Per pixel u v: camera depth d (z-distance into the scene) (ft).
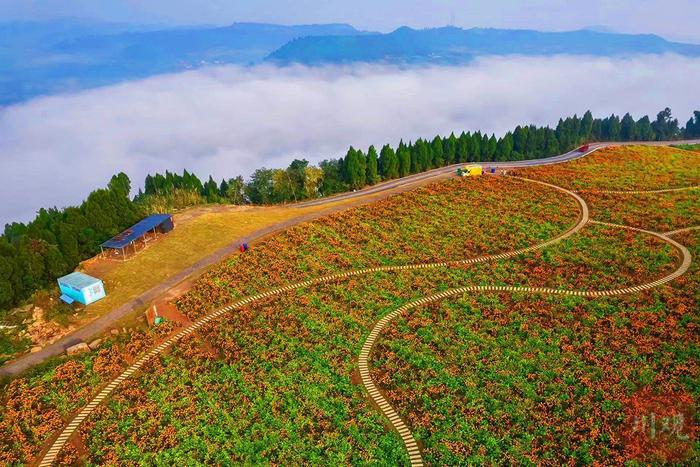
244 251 261.44
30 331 205.77
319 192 381.60
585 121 496.23
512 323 198.29
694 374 167.22
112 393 176.86
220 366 185.26
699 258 234.38
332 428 157.38
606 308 203.31
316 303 217.77
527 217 288.30
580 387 165.78
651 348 179.73
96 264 249.75
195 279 239.50
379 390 170.81
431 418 158.10
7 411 170.50
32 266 224.74
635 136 507.30
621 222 276.62
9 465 150.92
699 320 191.83
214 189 382.63
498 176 356.59
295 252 260.21
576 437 148.36
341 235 277.85
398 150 414.41
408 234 275.18
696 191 312.71
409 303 215.31
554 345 184.75
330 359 185.06
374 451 148.97
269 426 159.02
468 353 183.83
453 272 236.43
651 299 206.90
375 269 242.58
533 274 230.89
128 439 157.99
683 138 516.32
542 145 459.73
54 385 179.83
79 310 219.00
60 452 155.02
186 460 149.48
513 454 144.36
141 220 280.72
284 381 175.83
